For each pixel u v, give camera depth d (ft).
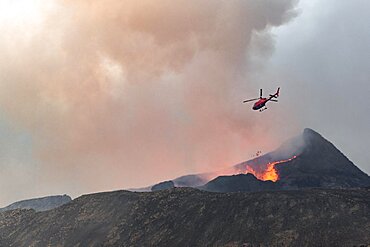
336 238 321.52
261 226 370.12
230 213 410.72
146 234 424.46
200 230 400.06
